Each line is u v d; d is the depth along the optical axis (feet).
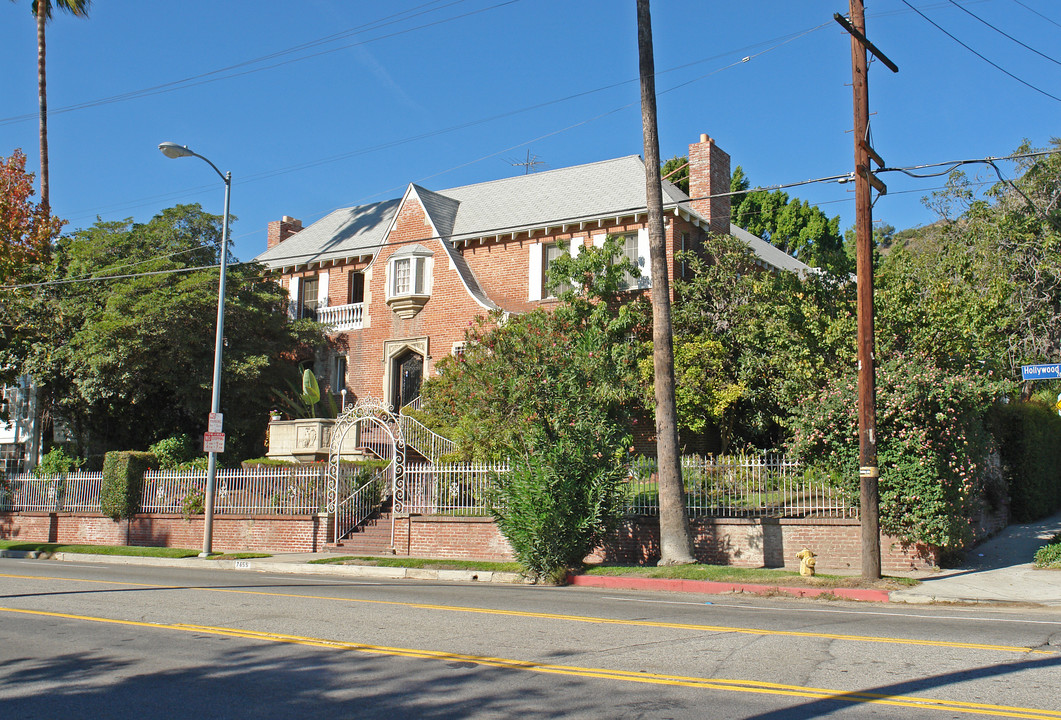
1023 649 28.30
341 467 75.56
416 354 102.06
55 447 108.06
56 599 43.70
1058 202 89.71
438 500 69.00
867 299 48.42
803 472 56.95
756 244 116.78
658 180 56.49
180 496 80.43
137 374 91.40
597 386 69.56
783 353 68.39
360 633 32.71
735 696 22.54
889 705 21.53
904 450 52.60
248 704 22.68
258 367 95.76
